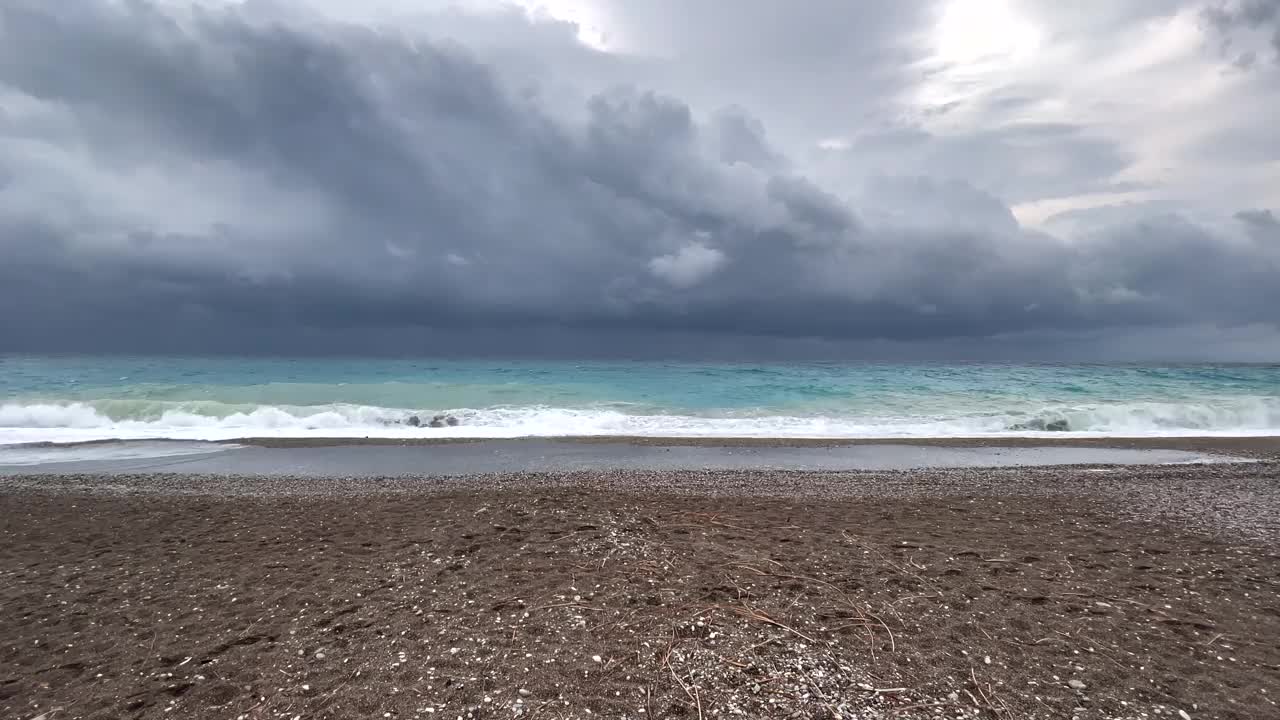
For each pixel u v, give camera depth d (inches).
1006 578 236.2
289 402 973.2
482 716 143.6
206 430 743.7
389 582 232.1
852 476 486.0
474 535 283.3
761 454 610.2
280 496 408.5
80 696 160.9
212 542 298.7
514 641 179.3
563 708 145.8
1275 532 311.6
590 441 687.7
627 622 189.3
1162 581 237.1
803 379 1352.1
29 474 506.0
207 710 152.0
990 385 1234.0
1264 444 676.1
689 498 381.7
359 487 443.5
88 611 215.5
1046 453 620.4
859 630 186.1
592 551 256.1
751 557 251.4
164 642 190.5
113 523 337.7
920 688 155.1
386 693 154.7
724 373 1539.1
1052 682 159.9
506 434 731.4
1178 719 144.9
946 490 426.3
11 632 200.2
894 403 988.6
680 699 148.5
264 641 188.2
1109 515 348.2
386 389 1120.2
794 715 142.6
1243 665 171.2
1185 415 834.2
